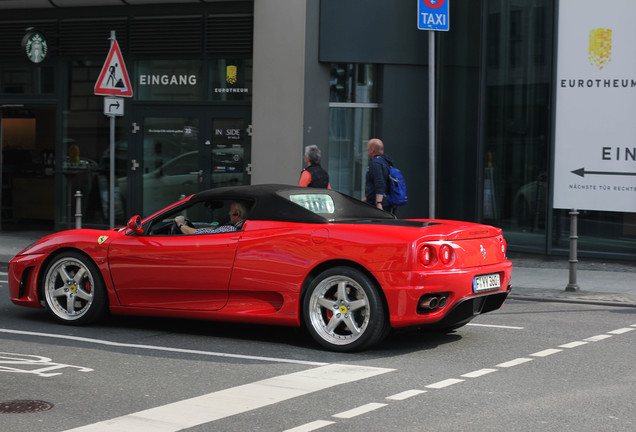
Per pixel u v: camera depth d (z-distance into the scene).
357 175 15.84
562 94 14.27
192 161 16.36
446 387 6.11
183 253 7.97
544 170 14.50
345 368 6.72
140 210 16.70
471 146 15.20
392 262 7.07
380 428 5.08
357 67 15.70
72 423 5.18
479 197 15.12
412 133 15.55
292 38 15.15
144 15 16.38
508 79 14.81
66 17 16.91
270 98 15.35
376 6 15.31
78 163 17.11
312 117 15.30
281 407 5.55
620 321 9.16
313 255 7.40
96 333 8.21
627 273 13.05
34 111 19.03
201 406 5.57
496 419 5.29
